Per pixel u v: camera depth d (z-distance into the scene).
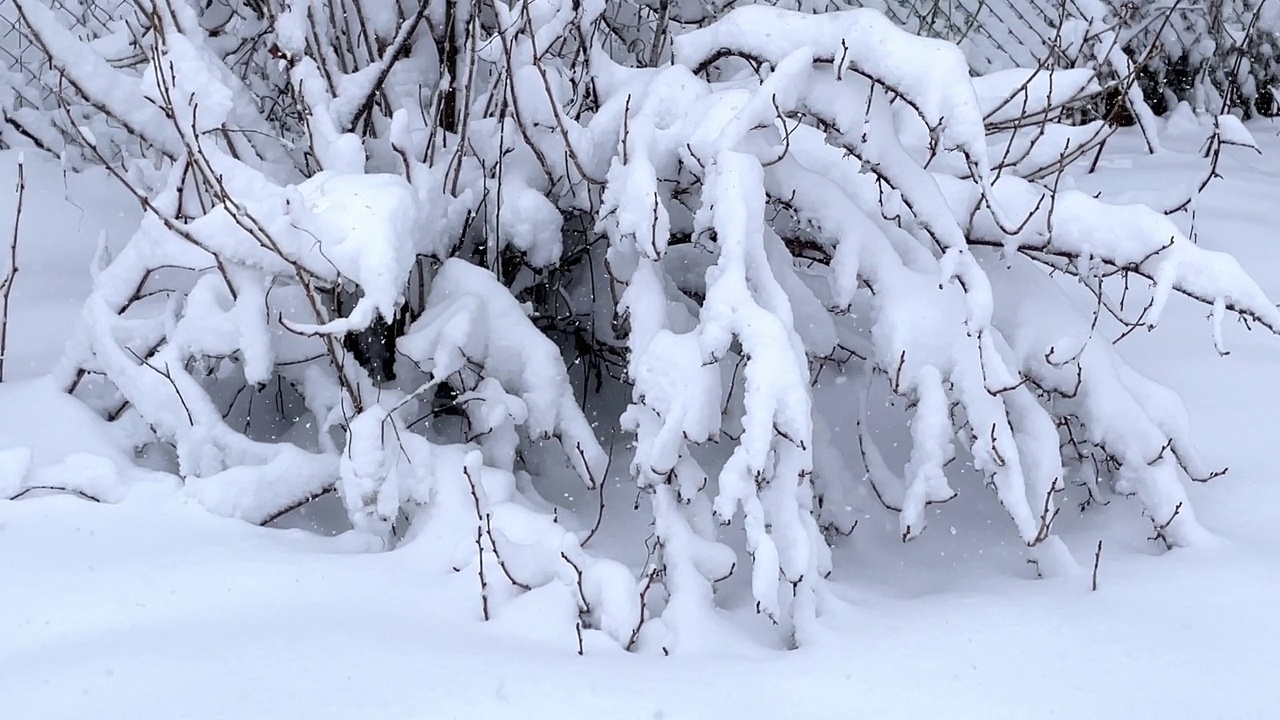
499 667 2.06
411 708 1.91
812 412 2.96
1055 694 1.99
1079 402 2.85
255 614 2.28
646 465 2.62
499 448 3.00
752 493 2.42
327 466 2.87
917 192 2.62
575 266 3.52
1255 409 3.31
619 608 2.29
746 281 2.58
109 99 2.98
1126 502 2.95
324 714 1.88
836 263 2.75
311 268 2.58
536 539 2.55
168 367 2.89
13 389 3.11
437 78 3.62
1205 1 6.45
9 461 2.73
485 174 3.22
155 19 2.79
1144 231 2.72
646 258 2.85
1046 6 6.14
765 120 2.65
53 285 3.96
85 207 4.50
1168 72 6.68
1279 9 6.62
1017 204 2.86
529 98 3.14
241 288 2.91
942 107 2.53
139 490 2.76
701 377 2.54
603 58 3.32
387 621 2.26
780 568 2.42
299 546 2.64
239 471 2.77
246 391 3.39
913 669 2.10
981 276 2.52
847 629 2.31
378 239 2.57
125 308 3.07
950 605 2.41
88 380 3.25
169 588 2.36
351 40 3.41
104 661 2.05
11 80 4.79
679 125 2.88
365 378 3.06
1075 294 4.04
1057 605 2.36
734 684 2.04
